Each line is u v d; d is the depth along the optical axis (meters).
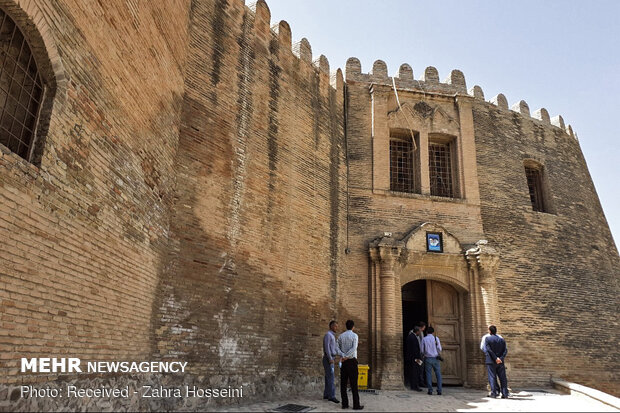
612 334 16.97
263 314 11.03
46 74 5.90
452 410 9.59
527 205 17.39
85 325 6.39
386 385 13.52
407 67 17.81
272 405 9.79
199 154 10.20
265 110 12.55
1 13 5.50
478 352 14.64
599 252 18.39
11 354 5.05
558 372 15.29
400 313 14.49
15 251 5.16
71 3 6.18
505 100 18.86
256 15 13.05
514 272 16.05
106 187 7.03
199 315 9.40
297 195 13.16
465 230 16.09
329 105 15.73
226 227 10.48
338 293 14.16
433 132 17.09
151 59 8.60
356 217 15.45
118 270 7.32
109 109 7.15
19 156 5.32
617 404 10.49
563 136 19.94
